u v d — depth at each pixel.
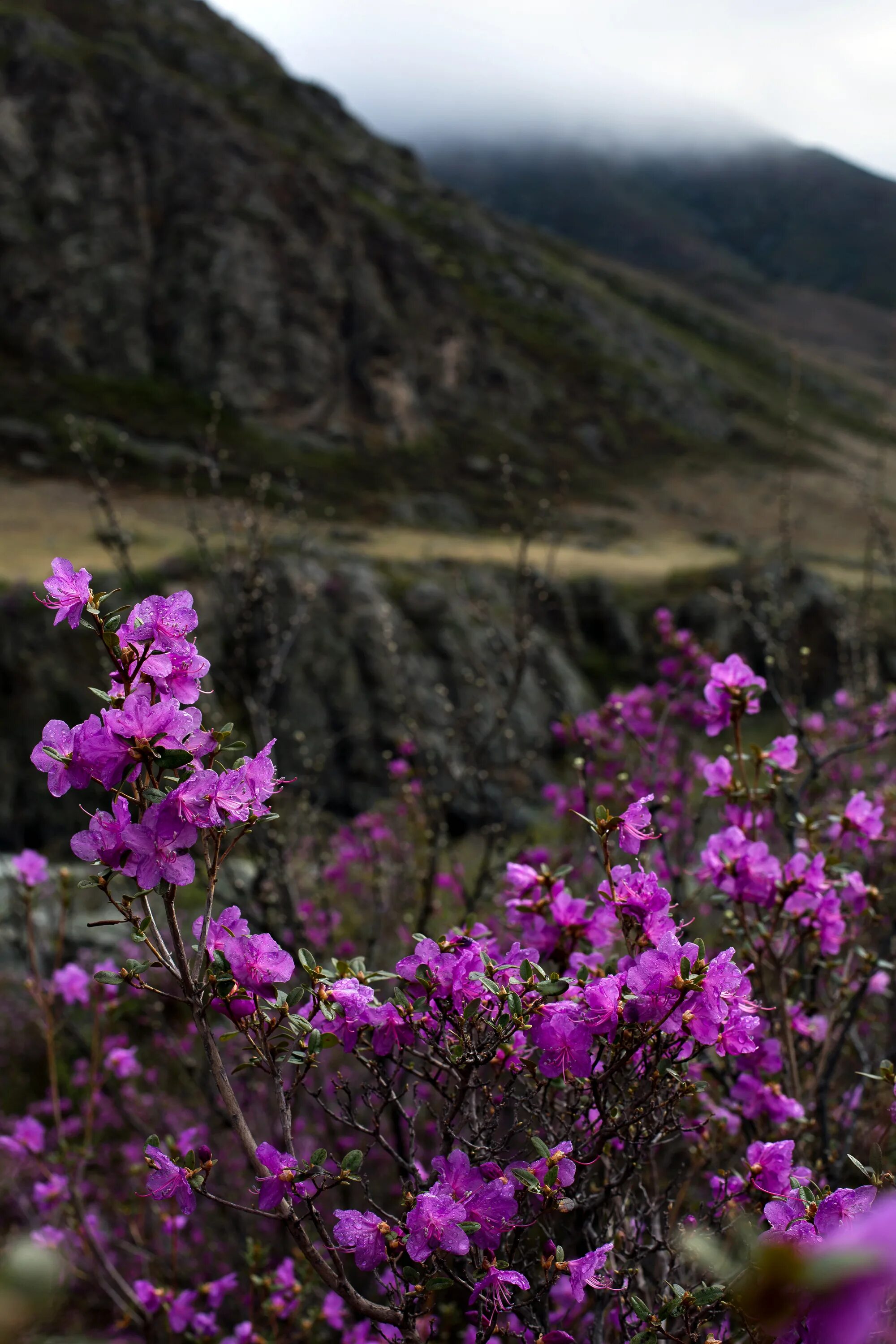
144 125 43.56
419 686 14.60
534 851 3.16
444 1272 1.25
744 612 4.08
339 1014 1.40
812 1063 2.28
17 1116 4.18
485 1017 1.41
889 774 4.21
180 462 31.69
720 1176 1.56
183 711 1.23
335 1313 2.26
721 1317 1.43
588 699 16.73
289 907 3.06
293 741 8.38
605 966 1.47
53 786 1.19
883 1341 0.56
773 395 68.62
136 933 1.21
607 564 24.95
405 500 36.28
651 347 64.25
